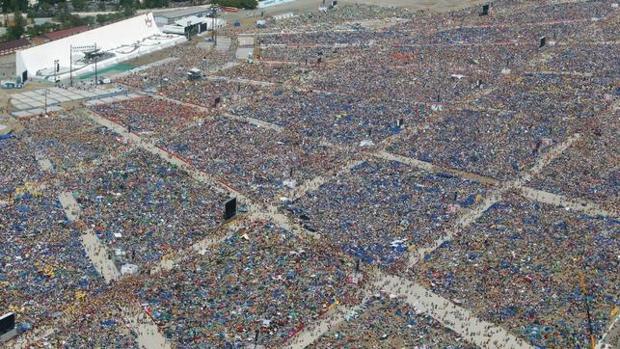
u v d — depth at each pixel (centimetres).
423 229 15525
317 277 13588
